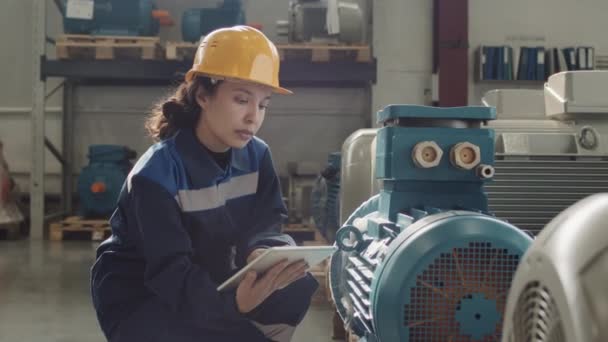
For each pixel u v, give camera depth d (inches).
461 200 63.4
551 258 23.6
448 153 62.4
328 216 147.6
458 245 51.6
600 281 20.9
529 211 86.8
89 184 208.4
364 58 206.8
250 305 47.7
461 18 233.6
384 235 63.8
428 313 52.2
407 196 63.6
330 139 247.6
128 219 52.4
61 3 217.9
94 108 242.4
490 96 111.1
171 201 48.8
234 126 51.0
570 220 24.6
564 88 94.9
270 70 51.7
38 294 128.8
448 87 235.0
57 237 208.7
